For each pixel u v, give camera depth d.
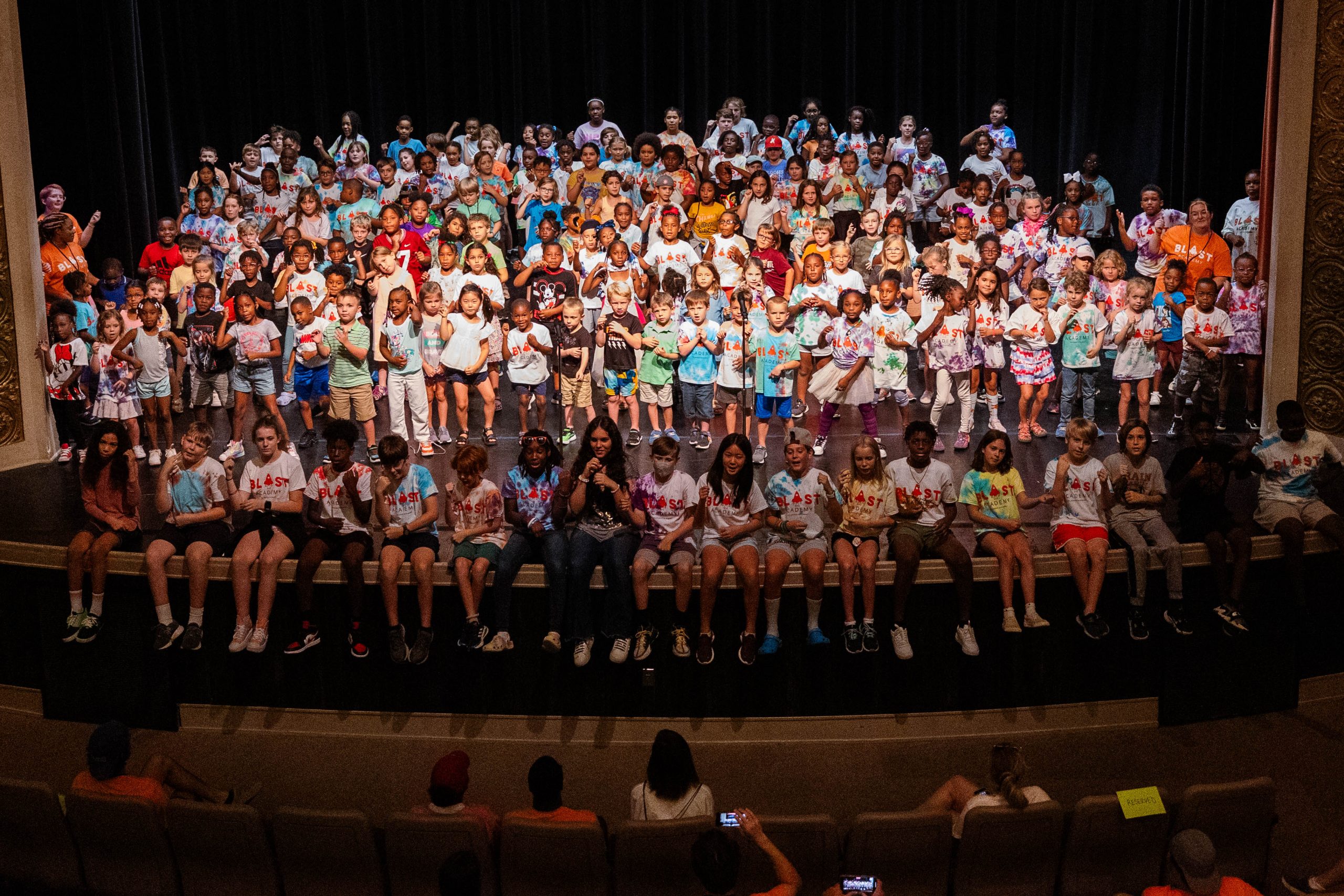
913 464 6.62
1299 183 8.01
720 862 4.16
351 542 6.60
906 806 6.08
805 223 10.62
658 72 15.03
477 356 8.42
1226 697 6.79
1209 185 13.14
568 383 8.59
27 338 8.45
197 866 4.97
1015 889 4.90
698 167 11.63
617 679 6.64
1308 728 6.72
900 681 6.62
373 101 15.01
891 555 6.62
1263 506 6.89
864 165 12.90
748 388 8.79
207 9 14.28
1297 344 8.23
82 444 8.66
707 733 6.68
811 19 14.65
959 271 9.98
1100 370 10.18
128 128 12.97
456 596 6.60
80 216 12.48
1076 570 6.46
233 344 8.41
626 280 9.51
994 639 6.60
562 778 5.25
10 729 6.86
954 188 11.48
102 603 6.72
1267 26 12.38
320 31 14.80
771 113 14.98
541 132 13.13
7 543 6.84
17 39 8.20
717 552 6.39
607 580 6.40
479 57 14.92
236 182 11.88
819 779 6.32
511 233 12.60
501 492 7.03
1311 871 5.48
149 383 8.40
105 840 5.00
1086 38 14.16
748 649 6.39
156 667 6.78
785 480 6.59
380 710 6.77
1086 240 10.29
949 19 14.61
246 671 6.76
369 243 9.84
